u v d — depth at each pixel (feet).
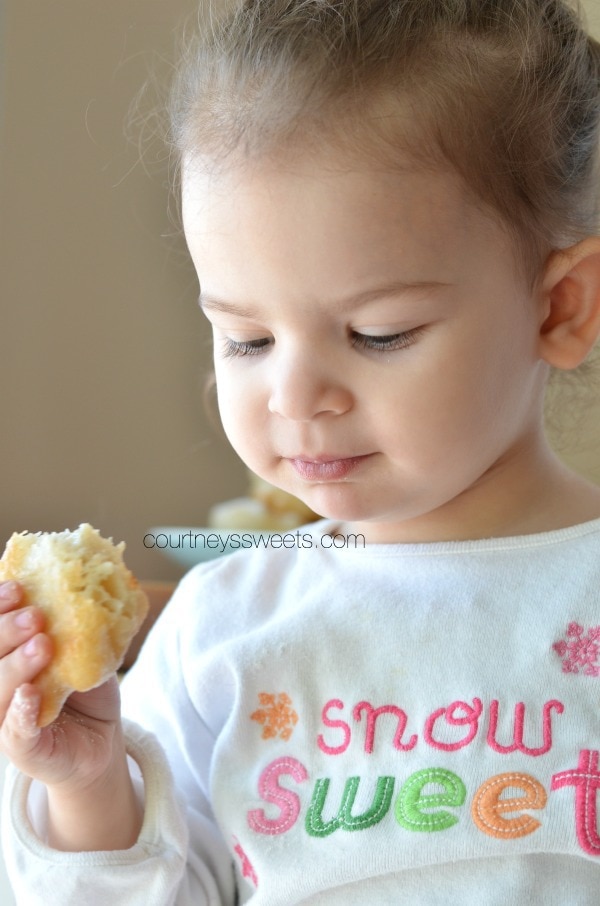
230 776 1.95
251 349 1.83
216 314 1.82
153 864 1.86
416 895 1.82
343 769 1.90
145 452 4.12
